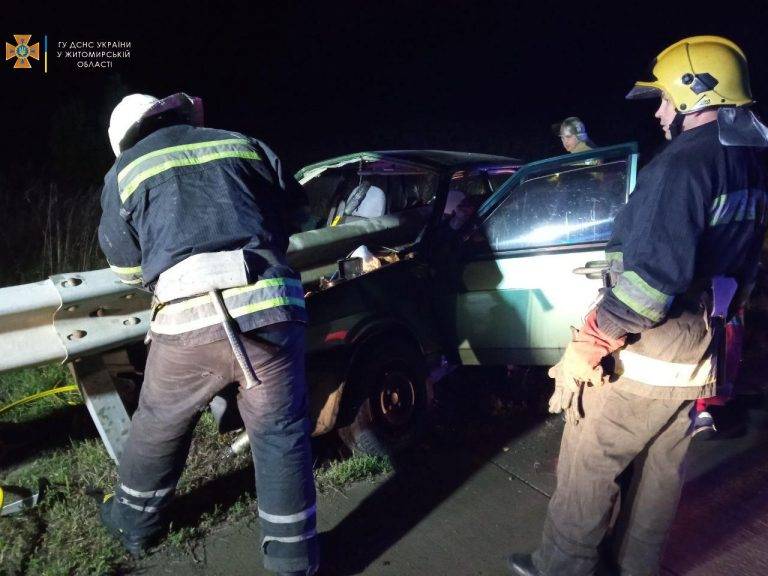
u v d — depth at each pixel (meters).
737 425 3.67
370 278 3.33
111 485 2.98
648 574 2.35
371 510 2.95
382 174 4.48
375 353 3.26
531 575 2.47
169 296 2.23
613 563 2.41
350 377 3.19
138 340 2.91
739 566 2.60
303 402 2.41
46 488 2.92
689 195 1.87
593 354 2.04
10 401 3.63
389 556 2.66
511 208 3.52
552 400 2.29
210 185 2.29
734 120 1.95
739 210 1.98
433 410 3.80
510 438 3.56
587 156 3.38
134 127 2.37
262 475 2.36
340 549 2.71
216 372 2.30
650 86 2.14
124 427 2.94
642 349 2.06
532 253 3.42
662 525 2.29
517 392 4.03
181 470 2.55
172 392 2.35
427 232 3.81
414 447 3.45
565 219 3.39
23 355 2.61
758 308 4.71
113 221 2.33
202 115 2.57
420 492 3.08
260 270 2.27
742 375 4.23
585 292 3.28
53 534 2.69
